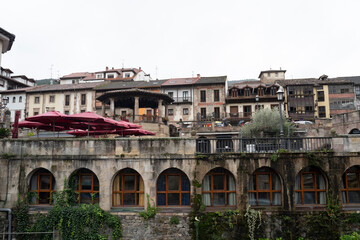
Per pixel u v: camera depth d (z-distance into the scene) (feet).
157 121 100.78
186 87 160.56
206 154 56.18
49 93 173.17
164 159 56.54
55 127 77.71
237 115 156.97
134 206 58.23
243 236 53.88
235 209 56.24
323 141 57.52
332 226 53.52
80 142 58.13
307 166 55.93
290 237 53.47
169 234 54.95
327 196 55.52
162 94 99.19
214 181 58.23
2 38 80.53
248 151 56.75
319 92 165.07
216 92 158.51
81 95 169.27
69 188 57.62
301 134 95.96
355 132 88.89
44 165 58.39
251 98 157.89
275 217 54.39
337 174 55.16
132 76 202.59
